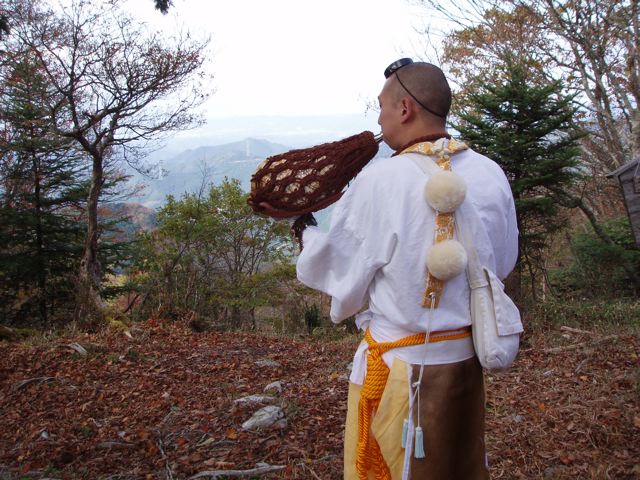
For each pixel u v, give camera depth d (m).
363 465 1.68
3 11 12.25
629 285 10.16
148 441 3.72
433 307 1.59
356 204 1.65
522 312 7.44
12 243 16.17
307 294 14.97
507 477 2.97
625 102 11.80
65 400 4.89
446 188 1.53
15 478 3.32
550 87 7.57
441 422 1.62
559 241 12.89
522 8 12.95
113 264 16.08
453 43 15.08
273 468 3.19
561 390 4.29
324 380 5.26
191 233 14.11
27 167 16.11
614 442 3.27
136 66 13.20
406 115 1.71
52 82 13.53
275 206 1.88
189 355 6.58
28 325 16.33
